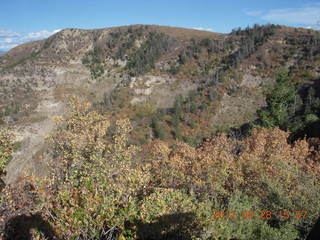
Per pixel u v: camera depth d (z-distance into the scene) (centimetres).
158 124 6612
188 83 9300
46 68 11825
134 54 12156
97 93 10581
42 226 638
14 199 711
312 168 1452
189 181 1320
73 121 1527
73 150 1198
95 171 959
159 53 11756
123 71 11325
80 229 616
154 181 1438
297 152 1759
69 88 10875
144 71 10550
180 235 733
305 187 1077
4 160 1215
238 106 6875
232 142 2144
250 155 1508
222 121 6481
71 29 15038
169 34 13662
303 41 8406
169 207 768
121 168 1006
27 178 777
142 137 6300
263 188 1123
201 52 10869
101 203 650
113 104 8981
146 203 758
